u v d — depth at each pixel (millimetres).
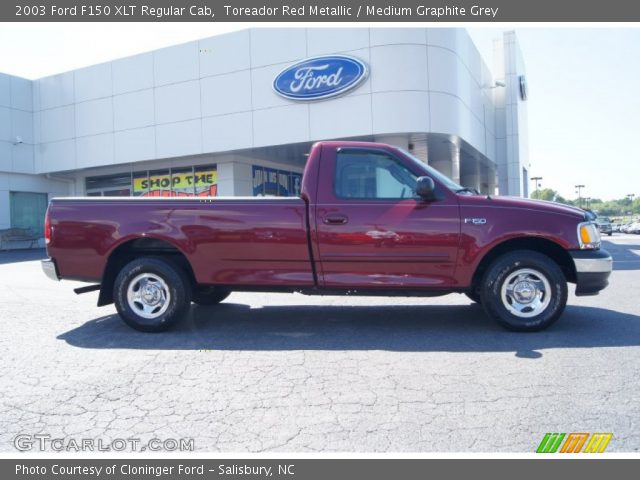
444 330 5699
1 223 23203
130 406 3666
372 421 3342
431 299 7816
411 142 17656
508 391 3795
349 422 3336
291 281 5609
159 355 4883
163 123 19797
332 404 3627
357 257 5496
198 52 18844
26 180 24000
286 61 17203
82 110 21969
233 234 5641
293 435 3178
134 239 5934
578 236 5363
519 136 27234
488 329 5699
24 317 6738
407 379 4094
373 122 15984
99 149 21531
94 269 5840
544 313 5418
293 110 17156
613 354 4637
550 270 5367
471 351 4832
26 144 23609
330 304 7480
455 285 5461
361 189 5629
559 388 3830
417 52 15742
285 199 5641
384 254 5465
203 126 18891
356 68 15992
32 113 23703
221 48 18391
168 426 3338
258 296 8289
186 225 5699
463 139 17266
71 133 22438
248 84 17938
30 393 3936
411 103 15727
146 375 4312
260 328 5957
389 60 15750
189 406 3643
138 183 22766
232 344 5250
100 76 21281
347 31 16234
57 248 5875
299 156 20422
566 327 5703
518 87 27875
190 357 4805
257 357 4773
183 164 21344
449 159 22266
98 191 24281
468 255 5402
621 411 3416
